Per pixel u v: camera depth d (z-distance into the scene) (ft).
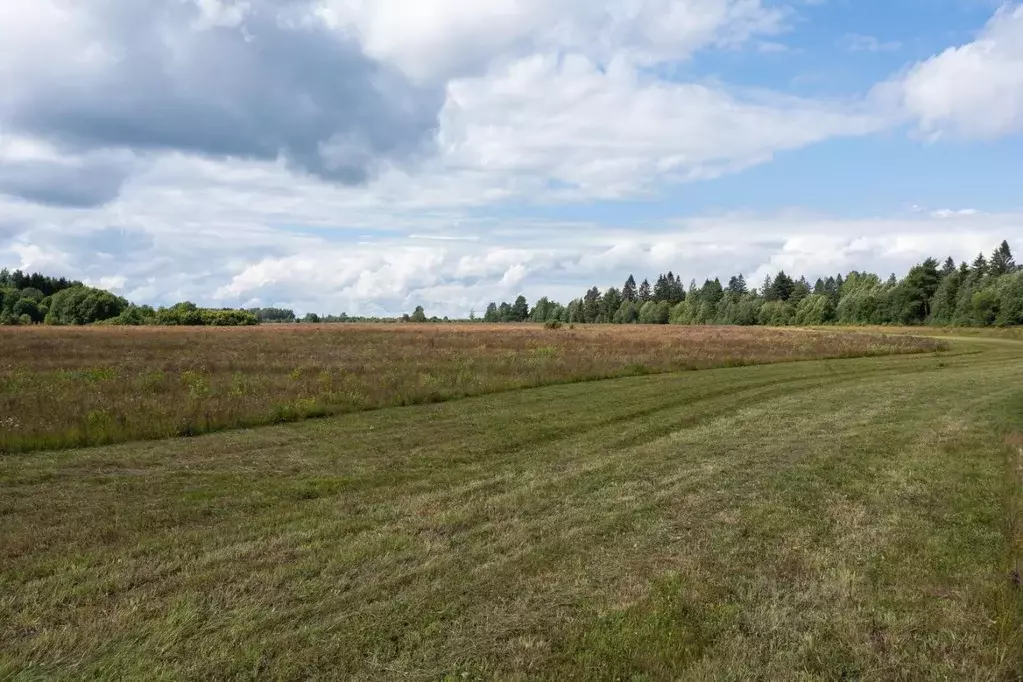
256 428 35.53
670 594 14.06
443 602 13.74
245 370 66.44
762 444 29.76
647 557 16.25
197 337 135.95
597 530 18.26
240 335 147.95
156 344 108.88
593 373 62.49
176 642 12.05
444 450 29.25
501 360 74.28
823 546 16.96
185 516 19.56
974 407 40.40
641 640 12.18
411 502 21.08
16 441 29.09
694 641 12.20
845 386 52.95
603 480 23.66
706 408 41.52
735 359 79.36
